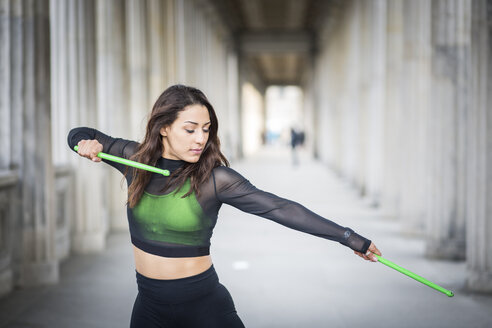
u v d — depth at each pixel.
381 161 11.23
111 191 8.45
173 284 1.83
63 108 6.66
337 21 19.56
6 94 5.05
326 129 24.20
